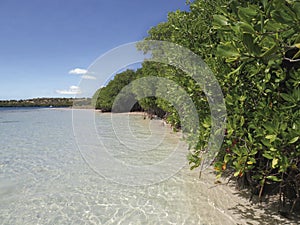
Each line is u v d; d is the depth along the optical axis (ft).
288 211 13.94
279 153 9.16
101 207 15.96
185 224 13.34
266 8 5.70
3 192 18.83
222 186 18.45
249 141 10.80
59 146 37.42
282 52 6.24
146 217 14.37
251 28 5.54
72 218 14.61
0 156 31.01
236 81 11.94
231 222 13.34
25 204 16.69
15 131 55.93
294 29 5.50
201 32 18.66
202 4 18.10
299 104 8.86
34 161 28.37
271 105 10.45
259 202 15.46
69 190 19.08
